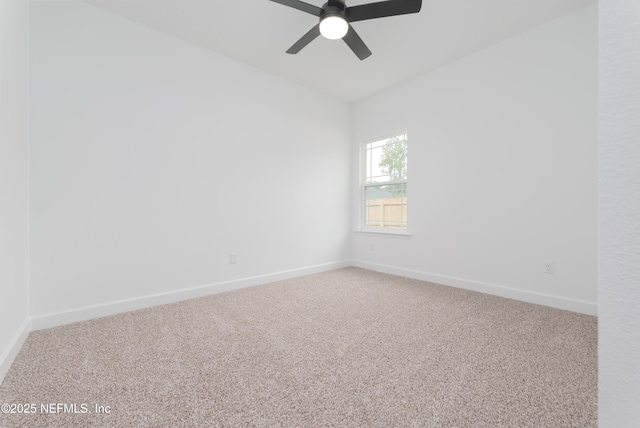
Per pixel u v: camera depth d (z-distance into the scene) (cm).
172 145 242
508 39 246
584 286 209
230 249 278
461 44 255
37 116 184
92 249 205
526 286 237
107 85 211
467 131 276
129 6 208
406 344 163
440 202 298
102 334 177
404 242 334
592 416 106
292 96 329
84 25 203
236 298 250
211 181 265
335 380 129
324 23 183
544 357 147
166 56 239
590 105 207
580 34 210
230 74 278
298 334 177
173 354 152
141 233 226
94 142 206
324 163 364
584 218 209
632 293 28
